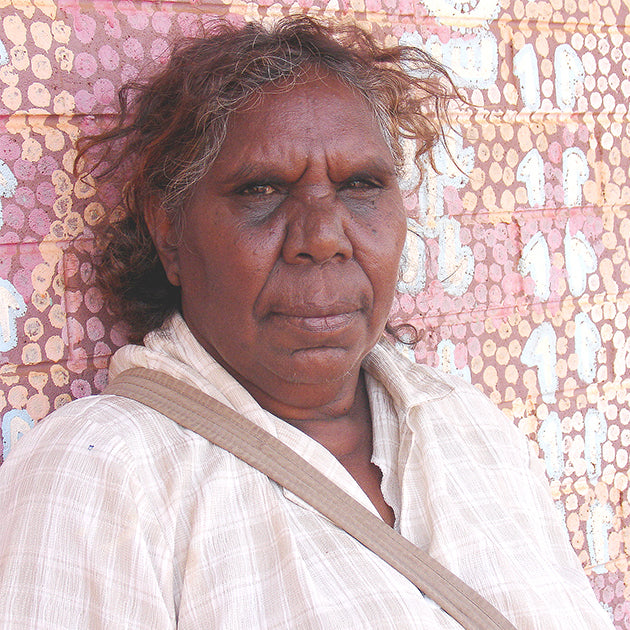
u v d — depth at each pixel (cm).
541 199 179
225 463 103
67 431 99
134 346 116
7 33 122
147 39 134
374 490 120
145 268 126
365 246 108
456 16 165
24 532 92
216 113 105
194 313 114
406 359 134
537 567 117
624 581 191
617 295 191
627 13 188
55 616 89
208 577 96
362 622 95
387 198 113
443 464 121
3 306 124
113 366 122
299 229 103
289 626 94
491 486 123
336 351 107
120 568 92
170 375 111
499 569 113
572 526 184
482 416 132
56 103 126
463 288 169
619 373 191
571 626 113
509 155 174
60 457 96
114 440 98
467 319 170
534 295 178
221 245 106
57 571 90
